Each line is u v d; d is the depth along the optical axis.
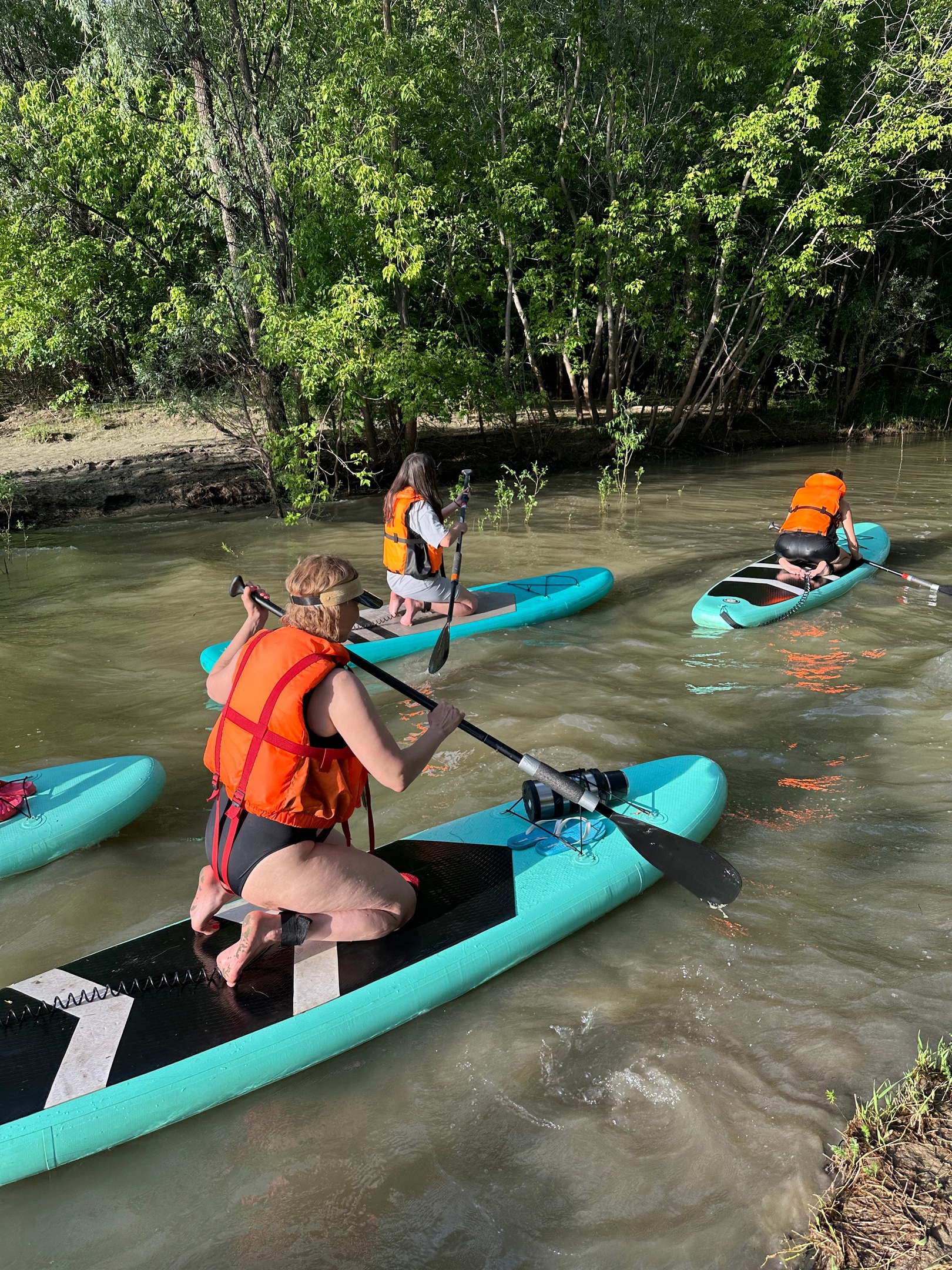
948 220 16.53
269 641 2.60
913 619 6.41
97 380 18.17
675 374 18.62
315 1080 2.59
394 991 2.76
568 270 14.16
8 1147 2.30
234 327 11.26
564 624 6.60
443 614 6.54
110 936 3.22
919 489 11.46
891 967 2.88
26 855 3.68
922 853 3.51
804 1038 2.60
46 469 13.35
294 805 2.59
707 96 13.65
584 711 4.99
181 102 11.07
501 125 12.62
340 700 2.51
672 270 14.03
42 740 4.88
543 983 2.93
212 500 11.73
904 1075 2.44
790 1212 2.07
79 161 12.39
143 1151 2.39
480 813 3.72
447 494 11.98
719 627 6.30
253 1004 2.71
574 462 14.41
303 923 2.74
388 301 11.19
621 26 13.19
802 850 3.60
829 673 5.43
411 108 10.98
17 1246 2.14
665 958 3.01
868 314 16.81
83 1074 2.47
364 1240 2.11
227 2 10.80
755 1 13.16
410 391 11.34
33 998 2.75
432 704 2.95
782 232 14.56
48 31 18.44
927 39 12.70
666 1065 2.54
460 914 3.08
